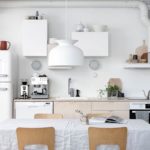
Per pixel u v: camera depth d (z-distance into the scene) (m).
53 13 6.00
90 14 5.99
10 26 5.99
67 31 5.99
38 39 5.60
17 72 5.97
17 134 2.99
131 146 3.13
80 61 3.38
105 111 5.42
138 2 5.75
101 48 5.62
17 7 5.92
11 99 5.45
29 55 5.61
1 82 5.42
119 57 6.00
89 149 3.03
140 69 5.98
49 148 3.02
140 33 5.98
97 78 6.00
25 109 5.43
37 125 3.48
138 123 3.59
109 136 2.96
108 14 5.98
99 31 5.69
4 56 5.40
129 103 5.41
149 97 5.74
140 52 5.98
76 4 5.77
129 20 5.98
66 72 6.00
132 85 5.99
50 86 6.00
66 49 3.35
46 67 6.01
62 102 5.43
